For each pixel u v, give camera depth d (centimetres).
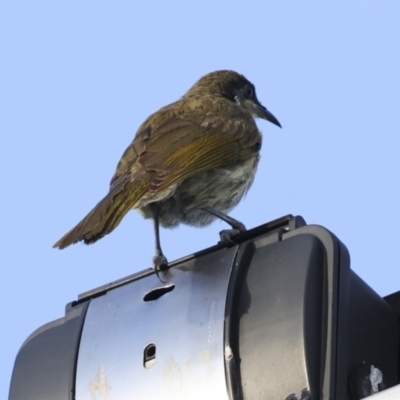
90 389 936
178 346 888
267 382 818
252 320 855
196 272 937
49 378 977
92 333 973
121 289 1000
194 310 899
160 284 962
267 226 923
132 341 930
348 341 853
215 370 852
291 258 870
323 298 840
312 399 791
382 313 927
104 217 1083
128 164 1204
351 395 834
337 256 856
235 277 892
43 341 1016
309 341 811
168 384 880
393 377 906
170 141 1252
